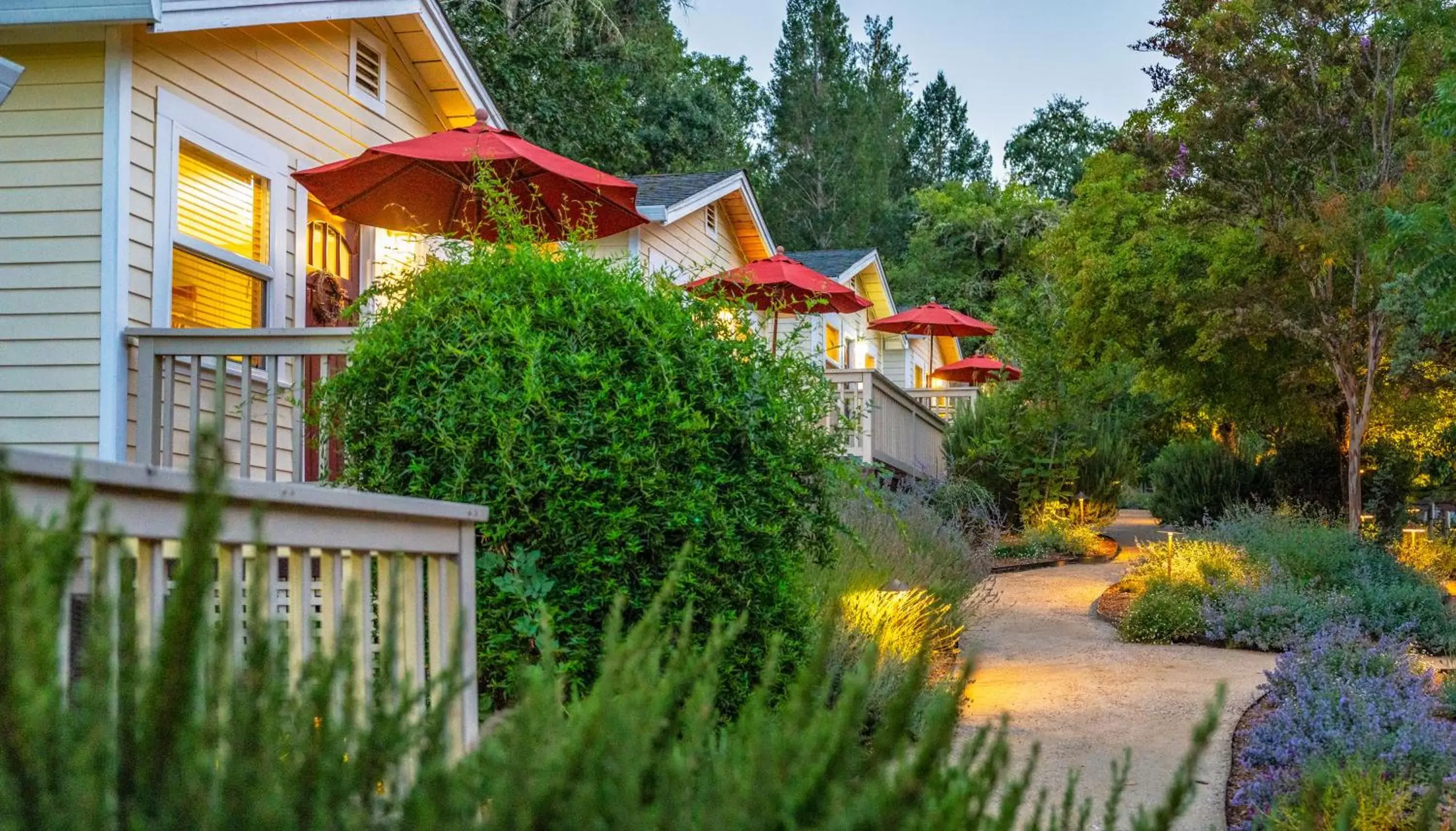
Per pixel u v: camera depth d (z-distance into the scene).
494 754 1.63
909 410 18.36
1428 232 10.87
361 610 2.97
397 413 5.00
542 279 5.28
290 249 9.14
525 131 22.97
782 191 52.38
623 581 4.82
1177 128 16.95
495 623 4.74
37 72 7.45
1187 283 18.66
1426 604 11.23
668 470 5.00
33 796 1.31
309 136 9.38
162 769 1.41
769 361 5.73
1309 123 15.59
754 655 5.09
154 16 7.16
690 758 1.74
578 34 29.84
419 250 10.78
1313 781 2.02
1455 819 2.20
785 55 54.75
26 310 7.31
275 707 1.54
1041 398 19.34
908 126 60.88
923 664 1.78
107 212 7.30
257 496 2.54
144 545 2.31
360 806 1.63
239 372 8.23
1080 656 9.41
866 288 26.08
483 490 4.85
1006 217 47.22
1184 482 22.53
